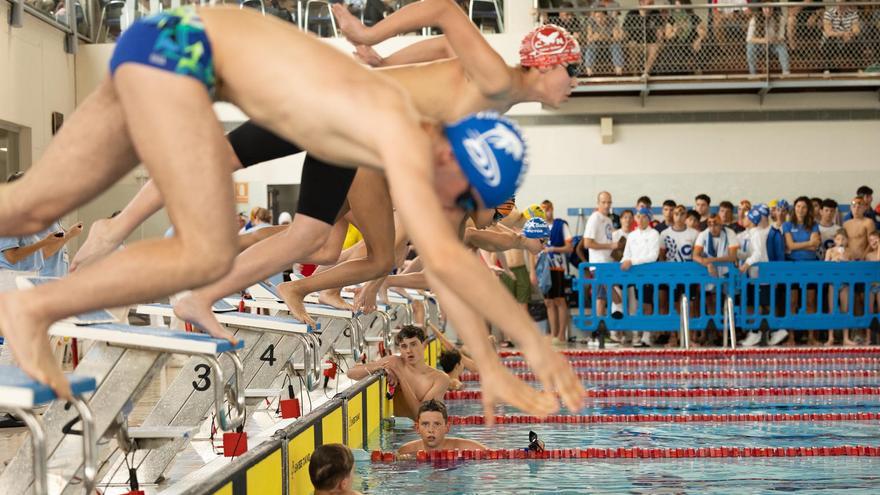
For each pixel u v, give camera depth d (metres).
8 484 4.38
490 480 7.01
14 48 16.28
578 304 18.05
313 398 8.18
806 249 16.89
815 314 16.64
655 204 20.22
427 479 7.06
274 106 2.93
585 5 19.56
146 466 5.65
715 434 9.02
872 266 16.44
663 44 19.23
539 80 4.27
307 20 18.89
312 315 8.19
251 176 19.92
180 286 3.01
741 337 17.50
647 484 6.86
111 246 4.27
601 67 19.34
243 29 2.99
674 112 20.12
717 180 20.16
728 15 19.12
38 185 3.20
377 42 4.36
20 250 7.49
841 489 6.68
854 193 19.97
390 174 2.71
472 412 10.45
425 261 2.64
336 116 2.84
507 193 2.93
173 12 3.00
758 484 6.87
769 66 19.12
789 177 20.06
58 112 18.27
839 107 19.92
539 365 2.72
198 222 2.98
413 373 9.98
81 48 19.28
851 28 19.00
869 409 10.57
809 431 9.17
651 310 16.88
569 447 8.30
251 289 7.88
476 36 4.03
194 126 2.94
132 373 4.66
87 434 3.26
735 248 16.45
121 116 3.11
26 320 2.97
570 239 17.78
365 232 5.22
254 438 5.63
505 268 12.98
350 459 5.71
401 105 2.86
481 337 3.10
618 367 14.49
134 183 19.20
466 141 2.86
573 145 20.23
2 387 2.96
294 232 4.62
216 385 4.57
